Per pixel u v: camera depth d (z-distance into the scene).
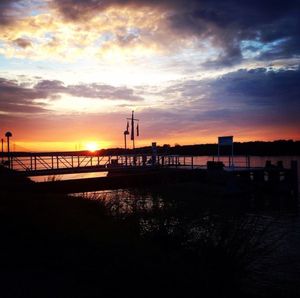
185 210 9.82
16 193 16.50
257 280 9.16
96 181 25.72
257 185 34.50
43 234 8.34
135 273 6.00
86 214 11.04
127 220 9.90
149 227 9.02
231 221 8.38
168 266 6.27
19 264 6.80
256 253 7.65
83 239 7.94
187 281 5.82
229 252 6.93
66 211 11.11
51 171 30.36
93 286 5.80
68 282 5.96
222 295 6.08
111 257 6.75
